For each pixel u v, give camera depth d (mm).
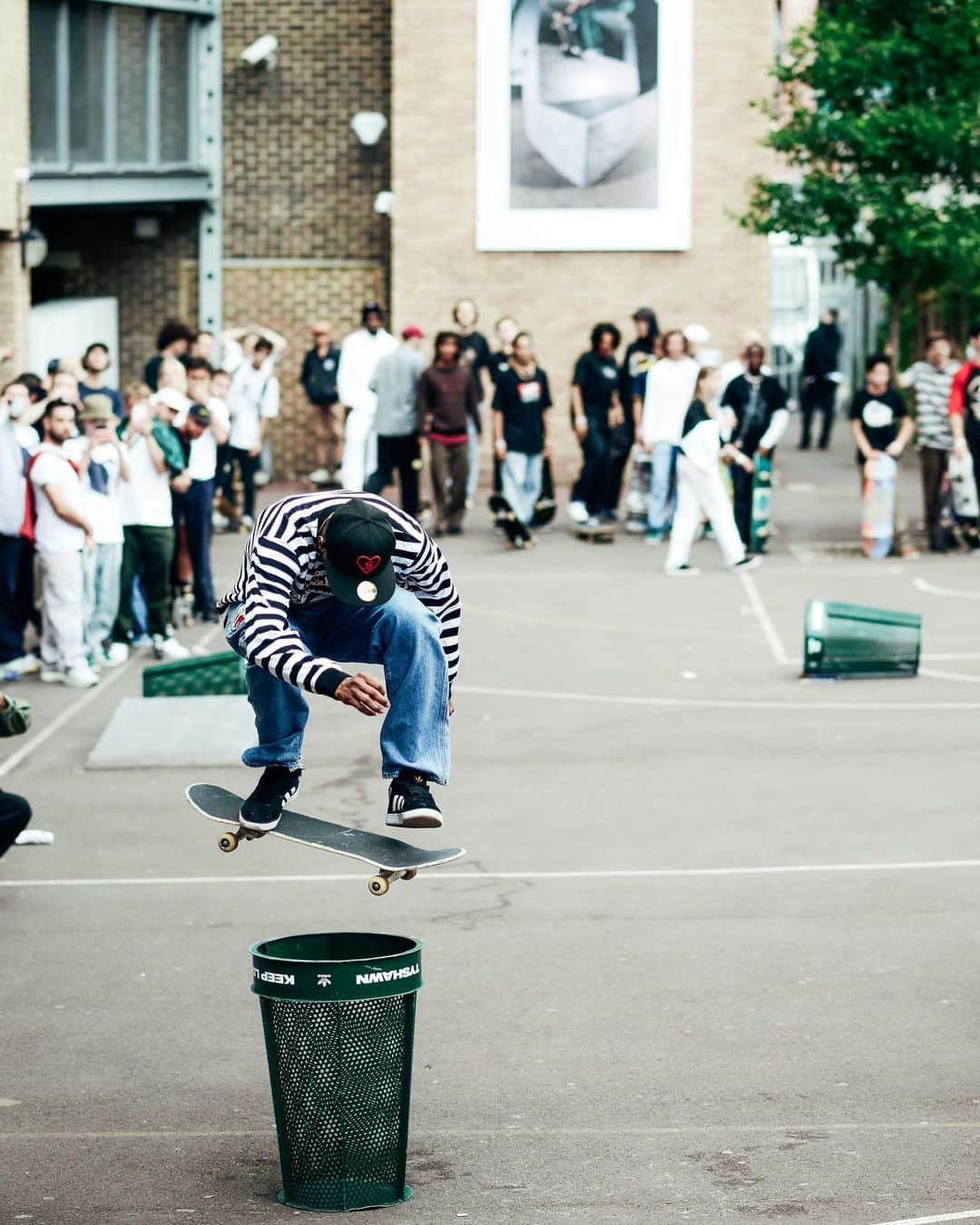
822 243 37062
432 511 24250
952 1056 7730
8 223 21562
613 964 8953
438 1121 7145
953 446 20484
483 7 26469
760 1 26391
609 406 22297
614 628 17047
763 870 10398
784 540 21938
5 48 21281
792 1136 6910
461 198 26828
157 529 15844
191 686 14008
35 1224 6180
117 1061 7863
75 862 10789
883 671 15117
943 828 11133
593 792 12031
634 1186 6457
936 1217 6098
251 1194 6465
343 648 6066
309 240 28031
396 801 5934
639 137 26656
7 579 15305
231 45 27797
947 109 21109
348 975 6254
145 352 28047
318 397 26594
